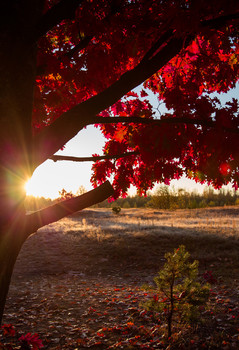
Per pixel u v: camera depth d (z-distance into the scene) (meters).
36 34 1.61
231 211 27.50
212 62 3.02
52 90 2.88
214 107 2.56
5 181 1.46
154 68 1.98
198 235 13.27
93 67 2.35
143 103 3.37
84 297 6.85
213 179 2.85
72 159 2.40
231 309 5.39
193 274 4.37
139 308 5.75
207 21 2.01
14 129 1.48
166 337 4.23
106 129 3.37
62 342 4.38
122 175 3.37
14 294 7.20
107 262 10.71
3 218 1.47
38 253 11.78
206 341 4.13
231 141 2.43
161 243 12.32
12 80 1.48
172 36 2.03
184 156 2.94
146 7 2.08
